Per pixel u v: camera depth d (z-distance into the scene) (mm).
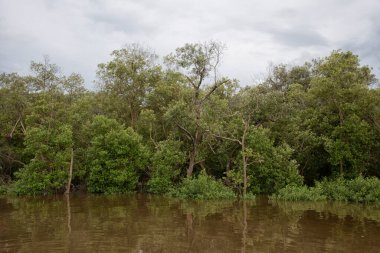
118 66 46969
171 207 27938
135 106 49656
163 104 45281
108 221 21953
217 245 16266
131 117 49781
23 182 37844
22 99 44688
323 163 39531
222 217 23281
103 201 32062
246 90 38969
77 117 41250
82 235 18125
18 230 19328
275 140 39219
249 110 36188
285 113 37094
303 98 41938
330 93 35719
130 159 39375
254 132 35812
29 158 45062
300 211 25781
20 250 15383
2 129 44594
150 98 46000
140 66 48531
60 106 40562
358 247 15883
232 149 38062
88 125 41688
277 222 21578
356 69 37812
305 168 40219
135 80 47750
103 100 49438
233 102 39031
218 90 39906
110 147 38781
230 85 38719
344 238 17500
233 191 35312
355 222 21578
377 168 38031
